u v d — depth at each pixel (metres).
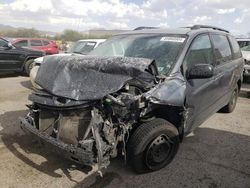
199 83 4.16
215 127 5.47
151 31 4.77
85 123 3.22
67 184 3.40
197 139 4.85
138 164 3.48
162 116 3.85
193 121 4.18
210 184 3.49
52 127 3.45
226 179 3.62
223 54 5.30
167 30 4.68
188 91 3.84
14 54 10.77
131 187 3.38
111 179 3.52
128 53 4.34
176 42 4.18
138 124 3.61
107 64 3.48
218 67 4.91
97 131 3.09
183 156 4.18
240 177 3.67
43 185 3.37
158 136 3.53
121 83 3.25
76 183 3.43
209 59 4.66
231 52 5.81
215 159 4.13
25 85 9.39
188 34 4.34
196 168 3.85
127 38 4.72
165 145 3.68
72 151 3.05
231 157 4.21
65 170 3.70
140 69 3.31
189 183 3.50
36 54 11.37
